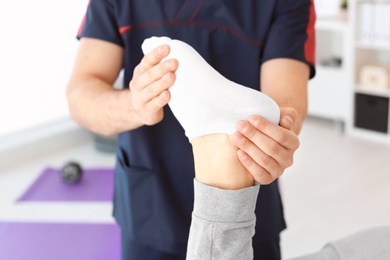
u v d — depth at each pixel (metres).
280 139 0.65
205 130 0.68
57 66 2.90
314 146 3.53
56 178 2.33
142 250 1.11
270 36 1.00
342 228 2.48
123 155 1.11
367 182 2.95
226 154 0.67
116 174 1.15
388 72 3.64
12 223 1.96
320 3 4.29
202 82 0.69
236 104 0.68
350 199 2.76
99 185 2.25
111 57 1.04
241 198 0.66
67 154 2.82
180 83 0.70
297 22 1.00
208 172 0.69
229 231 0.67
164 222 1.08
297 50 0.98
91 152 2.83
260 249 1.09
